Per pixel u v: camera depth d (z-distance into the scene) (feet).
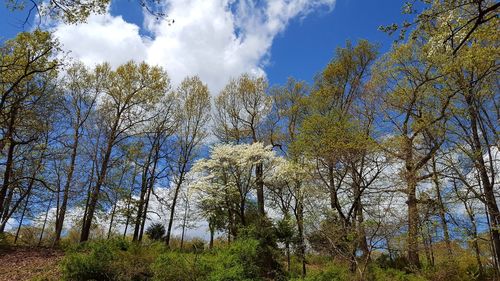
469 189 43.37
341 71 70.79
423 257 56.39
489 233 44.75
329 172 46.37
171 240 77.56
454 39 23.45
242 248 37.14
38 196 66.28
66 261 32.91
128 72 75.72
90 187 68.03
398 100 51.44
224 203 68.59
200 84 83.76
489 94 44.24
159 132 78.59
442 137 46.39
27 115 58.13
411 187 40.47
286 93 80.69
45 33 50.01
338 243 37.29
